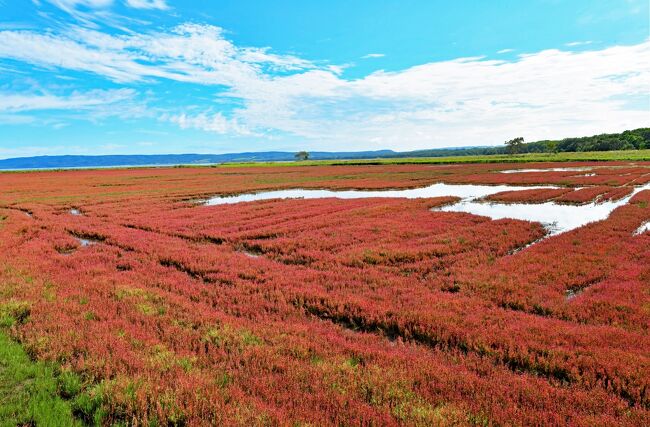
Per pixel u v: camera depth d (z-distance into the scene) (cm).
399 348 835
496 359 788
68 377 682
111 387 640
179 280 1345
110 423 581
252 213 2997
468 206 3294
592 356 762
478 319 953
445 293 1172
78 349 793
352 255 1647
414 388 661
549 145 16700
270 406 598
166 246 1880
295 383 669
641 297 1071
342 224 2461
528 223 2327
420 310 1021
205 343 838
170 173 10069
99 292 1188
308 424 548
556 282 1240
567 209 2991
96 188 5603
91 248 1856
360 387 661
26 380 684
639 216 2422
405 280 1303
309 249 1809
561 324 928
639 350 781
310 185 5575
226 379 691
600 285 1194
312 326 947
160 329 914
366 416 571
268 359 752
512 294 1130
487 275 1317
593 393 641
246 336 862
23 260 1580
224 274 1392
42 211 3222
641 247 1662
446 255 1647
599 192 3781
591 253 1591
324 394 629
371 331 959
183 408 589
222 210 3203
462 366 735
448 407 595
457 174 6869
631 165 7750
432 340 881
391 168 9519
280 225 2464
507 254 1686
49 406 600
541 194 3756
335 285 1266
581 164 8612
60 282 1281
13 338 844
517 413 580
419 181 5684
